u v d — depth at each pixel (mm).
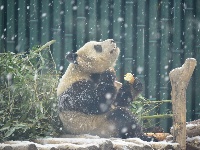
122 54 15102
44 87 10844
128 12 15023
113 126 10320
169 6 15219
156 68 15102
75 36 15242
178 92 9320
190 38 15078
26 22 15219
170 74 9438
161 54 15102
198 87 14992
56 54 14969
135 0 15242
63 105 10117
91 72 10570
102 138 9594
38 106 10188
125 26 15039
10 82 10430
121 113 10336
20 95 10469
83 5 15023
